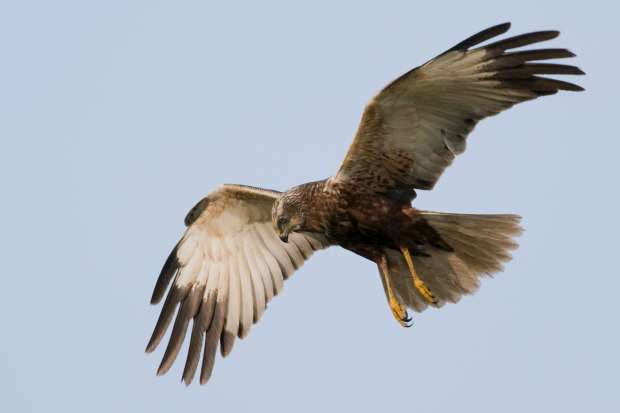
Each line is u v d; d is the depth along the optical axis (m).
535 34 13.68
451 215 14.83
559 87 13.84
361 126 14.35
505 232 14.83
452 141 14.43
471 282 15.34
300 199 15.53
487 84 13.91
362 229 15.30
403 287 15.87
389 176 14.93
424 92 13.95
